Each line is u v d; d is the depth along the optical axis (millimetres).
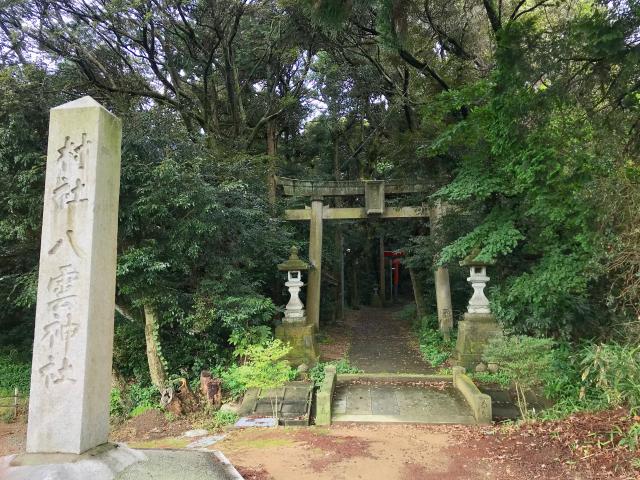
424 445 5434
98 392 3473
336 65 14648
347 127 19750
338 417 6863
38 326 3404
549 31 6559
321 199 13172
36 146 8594
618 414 4969
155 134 8656
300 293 14875
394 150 13211
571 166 6496
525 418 5961
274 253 11492
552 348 7090
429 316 14273
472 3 10688
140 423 7445
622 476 3863
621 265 5320
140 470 3338
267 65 14852
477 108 8305
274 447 5488
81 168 3559
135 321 9273
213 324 9227
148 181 7996
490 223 8672
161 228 8719
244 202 9852
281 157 16469
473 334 9641
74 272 3443
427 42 11797
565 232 7293
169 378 8492
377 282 27016
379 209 12688
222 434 6402
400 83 14227
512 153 7488
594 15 5469
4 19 10086
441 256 10180
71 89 10844
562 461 4387
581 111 6590
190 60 13945
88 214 3498
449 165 11422
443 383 8359
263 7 12438
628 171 5461
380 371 10086
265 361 6887
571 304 7164
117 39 11953
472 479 4297
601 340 6789
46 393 3318
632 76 5719
